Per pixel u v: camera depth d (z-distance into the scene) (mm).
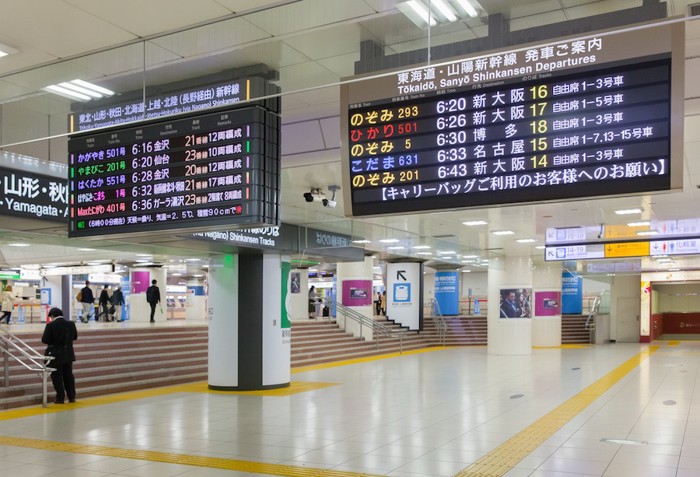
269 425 8812
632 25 3992
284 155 7168
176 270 28734
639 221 14406
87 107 5621
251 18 4141
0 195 6605
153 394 12148
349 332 23266
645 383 13758
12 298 23969
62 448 7344
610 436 7980
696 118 6441
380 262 30891
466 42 4441
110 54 4664
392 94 4715
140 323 23172
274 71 5059
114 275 33656
